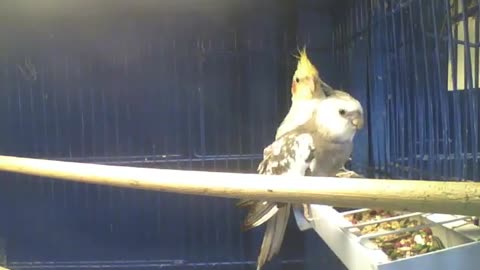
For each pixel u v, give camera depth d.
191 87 1.85
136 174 0.70
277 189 0.53
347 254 0.82
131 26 1.85
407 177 1.13
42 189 1.93
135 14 1.84
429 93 0.99
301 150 1.05
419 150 1.06
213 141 1.85
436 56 0.93
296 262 1.85
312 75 1.16
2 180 1.93
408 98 1.12
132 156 1.87
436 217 0.84
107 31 1.86
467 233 0.74
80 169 0.81
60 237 1.93
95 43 1.86
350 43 1.58
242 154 1.84
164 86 1.85
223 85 1.84
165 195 1.90
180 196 1.90
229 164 1.85
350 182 0.48
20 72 1.88
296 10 1.80
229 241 1.89
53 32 1.86
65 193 1.92
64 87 1.88
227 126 1.85
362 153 1.41
